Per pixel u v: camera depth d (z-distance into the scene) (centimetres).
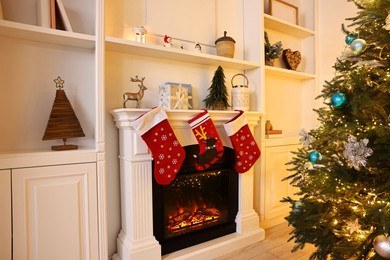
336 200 135
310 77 274
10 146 144
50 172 133
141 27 174
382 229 107
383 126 121
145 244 159
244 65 219
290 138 253
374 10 134
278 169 243
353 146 116
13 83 144
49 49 154
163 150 157
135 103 181
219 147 175
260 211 229
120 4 177
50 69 154
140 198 159
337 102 133
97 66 146
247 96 209
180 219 185
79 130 150
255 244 203
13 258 124
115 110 156
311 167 167
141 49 170
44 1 138
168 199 179
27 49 148
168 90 175
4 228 122
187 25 206
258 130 227
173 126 172
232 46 209
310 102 281
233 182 205
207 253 180
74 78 162
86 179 143
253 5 231
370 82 126
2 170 121
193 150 182
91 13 169
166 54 183
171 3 198
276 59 261
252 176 213
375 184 127
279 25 251
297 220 146
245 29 238
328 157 144
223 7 228
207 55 191
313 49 278
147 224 162
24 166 126
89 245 144
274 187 240
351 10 255
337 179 132
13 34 137
